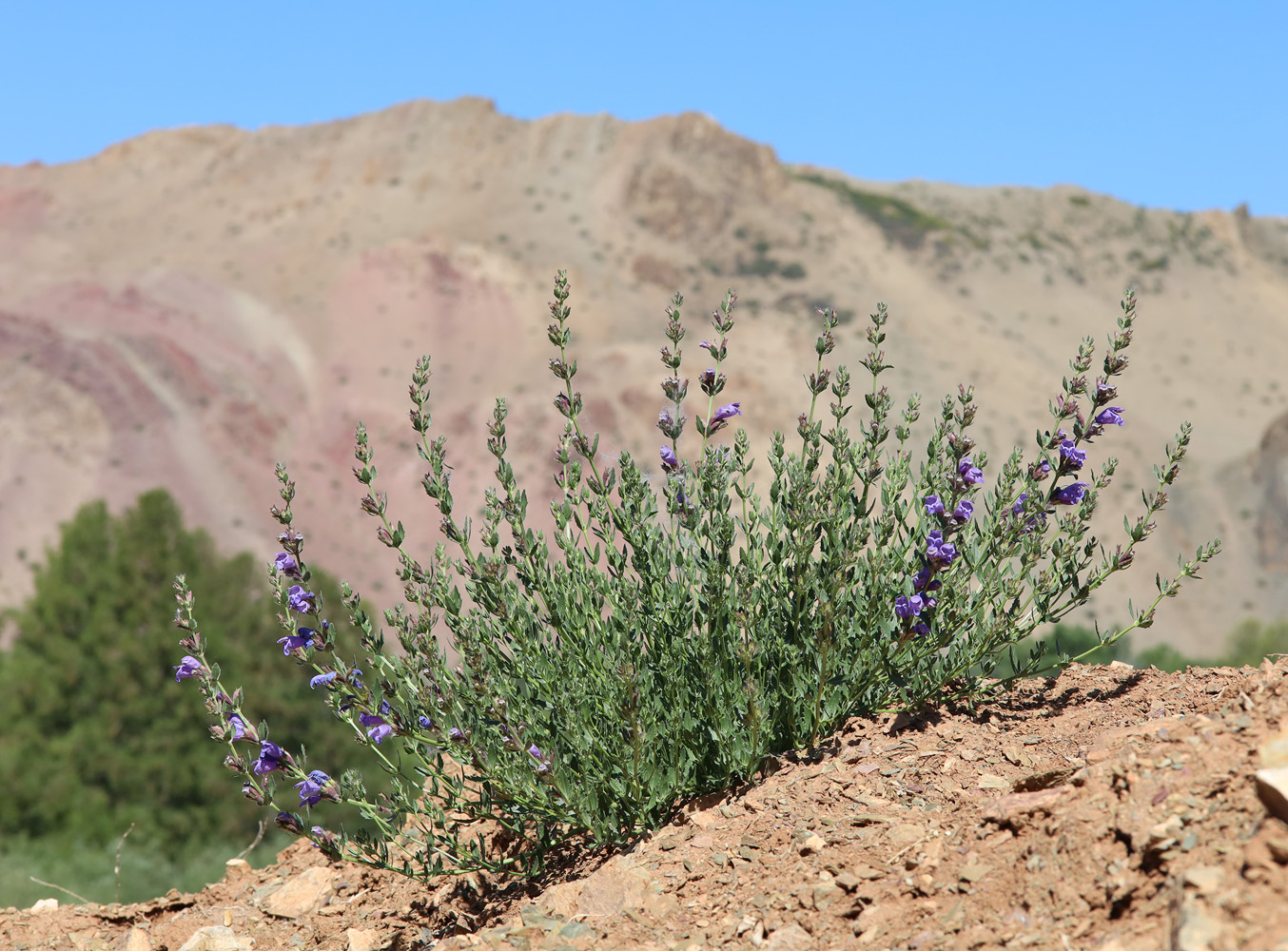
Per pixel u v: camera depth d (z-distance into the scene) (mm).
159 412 129625
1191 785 2797
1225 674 4031
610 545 4094
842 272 191250
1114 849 2738
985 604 4094
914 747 3934
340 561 112062
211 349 145500
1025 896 2773
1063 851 2834
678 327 4113
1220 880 2396
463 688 3885
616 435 126812
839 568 4023
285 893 4359
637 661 3863
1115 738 3584
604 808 3973
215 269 166125
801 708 4141
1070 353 182375
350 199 194125
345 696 3748
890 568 4160
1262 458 133250
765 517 4141
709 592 3893
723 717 3879
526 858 3967
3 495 116375
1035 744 3820
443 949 3361
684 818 3867
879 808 3570
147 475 121062
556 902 3531
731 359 147125
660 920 3289
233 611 22906
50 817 20250
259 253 174250
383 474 126312
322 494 123250
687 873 3496
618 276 177125
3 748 21047
